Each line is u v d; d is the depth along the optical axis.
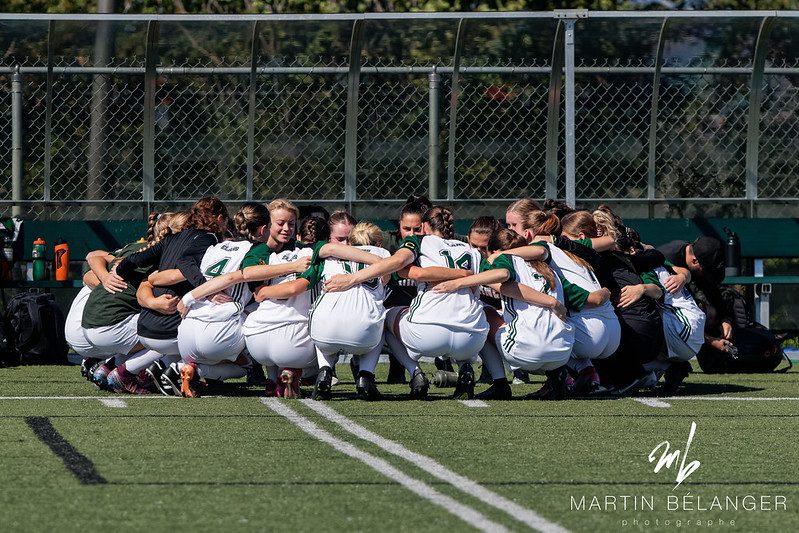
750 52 27.17
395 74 27.20
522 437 14.33
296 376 18.06
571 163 24.70
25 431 14.52
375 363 17.86
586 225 19.12
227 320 17.59
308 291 17.70
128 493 10.84
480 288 19.36
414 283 20.39
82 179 27.30
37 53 26.67
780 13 26.05
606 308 18.48
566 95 24.81
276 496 10.74
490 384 21.36
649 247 19.45
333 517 9.91
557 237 18.58
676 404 17.91
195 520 9.78
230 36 26.66
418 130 27.41
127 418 15.71
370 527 9.56
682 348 19.33
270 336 17.59
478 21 26.50
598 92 27.50
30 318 24.64
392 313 18.08
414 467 12.24
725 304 23.80
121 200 27.31
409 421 15.61
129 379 18.91
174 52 26.70
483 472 12.02
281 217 17.97
